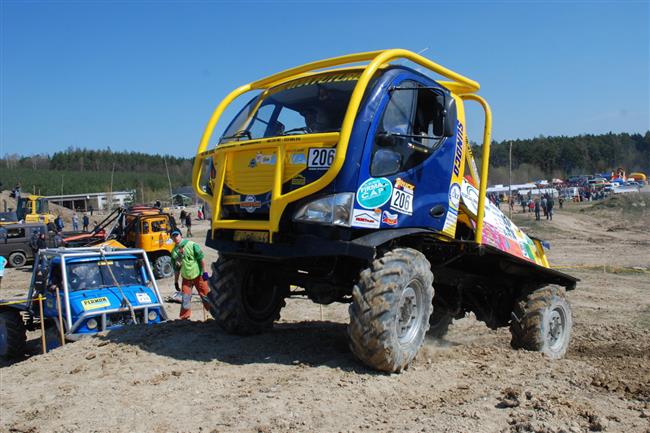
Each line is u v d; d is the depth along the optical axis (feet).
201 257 36.78
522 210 173.17
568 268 68.59
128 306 30.99
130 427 14.53
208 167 22.45
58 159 520.01
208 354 20.93
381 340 17.84
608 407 15.60
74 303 30.27
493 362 21.31
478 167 25.13
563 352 26.50
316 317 36.81
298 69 22.17
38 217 129.39
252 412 15.08
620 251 88.53
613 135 488.85
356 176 18.33
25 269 83.25
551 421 14.23
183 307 36.27
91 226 186.09
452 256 22.98
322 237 18.47
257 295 24.62
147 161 556.51
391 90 19.57
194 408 15.58
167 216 70.13
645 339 30.60
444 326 27.43
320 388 16.89
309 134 18.71
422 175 20.70
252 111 22.44
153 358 20.47
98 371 19.39
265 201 19.58
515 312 25.68
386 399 16.43
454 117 20.85
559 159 456.86
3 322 33.06
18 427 14.98
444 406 15.89
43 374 19.62
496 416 14.84
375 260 18.76
